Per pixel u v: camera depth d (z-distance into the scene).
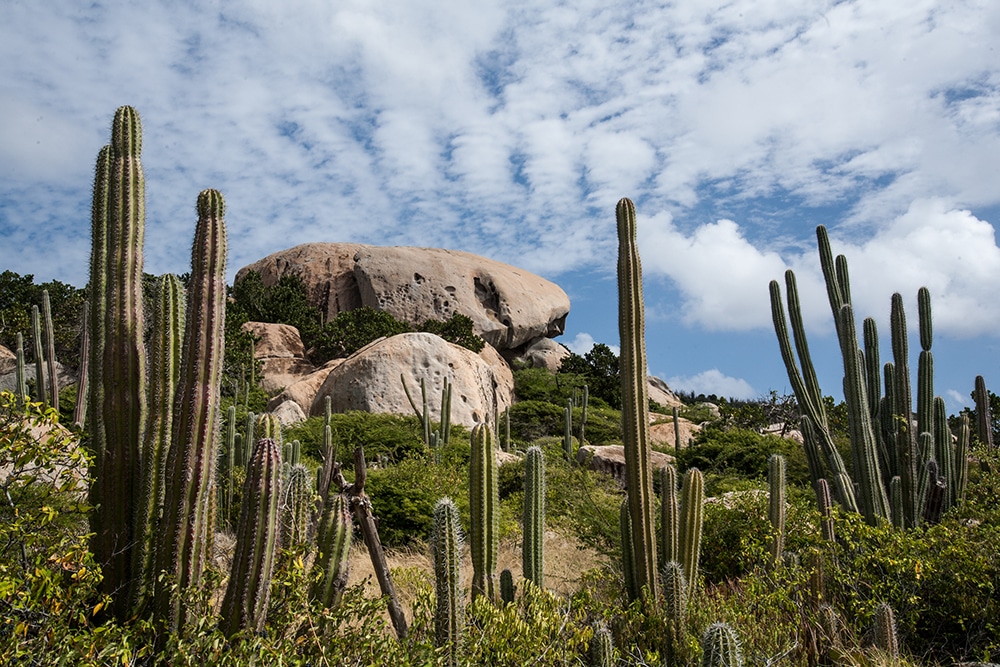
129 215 5.63
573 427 34.06
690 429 29.59
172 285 5.44
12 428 4.88
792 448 19.75
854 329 10.70
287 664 4.32
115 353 5.43
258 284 46.12
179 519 4.79
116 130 5.77
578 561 10.41
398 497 11.84
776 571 7.43
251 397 28.89
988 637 6.99
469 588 8.16
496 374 37.84
